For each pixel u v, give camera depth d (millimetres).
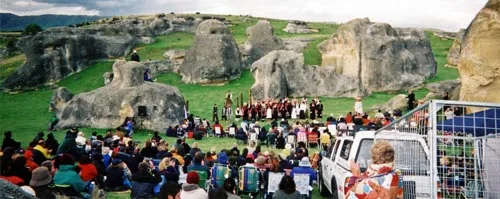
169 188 11703
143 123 38250
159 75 67562
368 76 57719
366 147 13141
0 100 59594
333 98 55000
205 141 34250
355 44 58969
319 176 18578
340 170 13633
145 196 15375
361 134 13383
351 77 56375
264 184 16688
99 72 70125
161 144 21109
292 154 21250
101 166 18203
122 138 27938
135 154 18938
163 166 16578
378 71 57719
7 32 116188
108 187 17281
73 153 21000
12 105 56250
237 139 33750
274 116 44062
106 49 74688
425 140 11172
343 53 61250
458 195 9688
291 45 75625
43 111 51906
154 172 16859
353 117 35906
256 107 44531
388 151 7547
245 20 122438
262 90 53875
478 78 28578
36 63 67250
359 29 59875
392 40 59156
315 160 21094
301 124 34781
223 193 10344
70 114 39781
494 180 9641
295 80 55781
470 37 29172
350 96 55469
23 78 65875
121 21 105875
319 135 31250
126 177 17797
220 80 62656
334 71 56875
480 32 28375
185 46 78625
